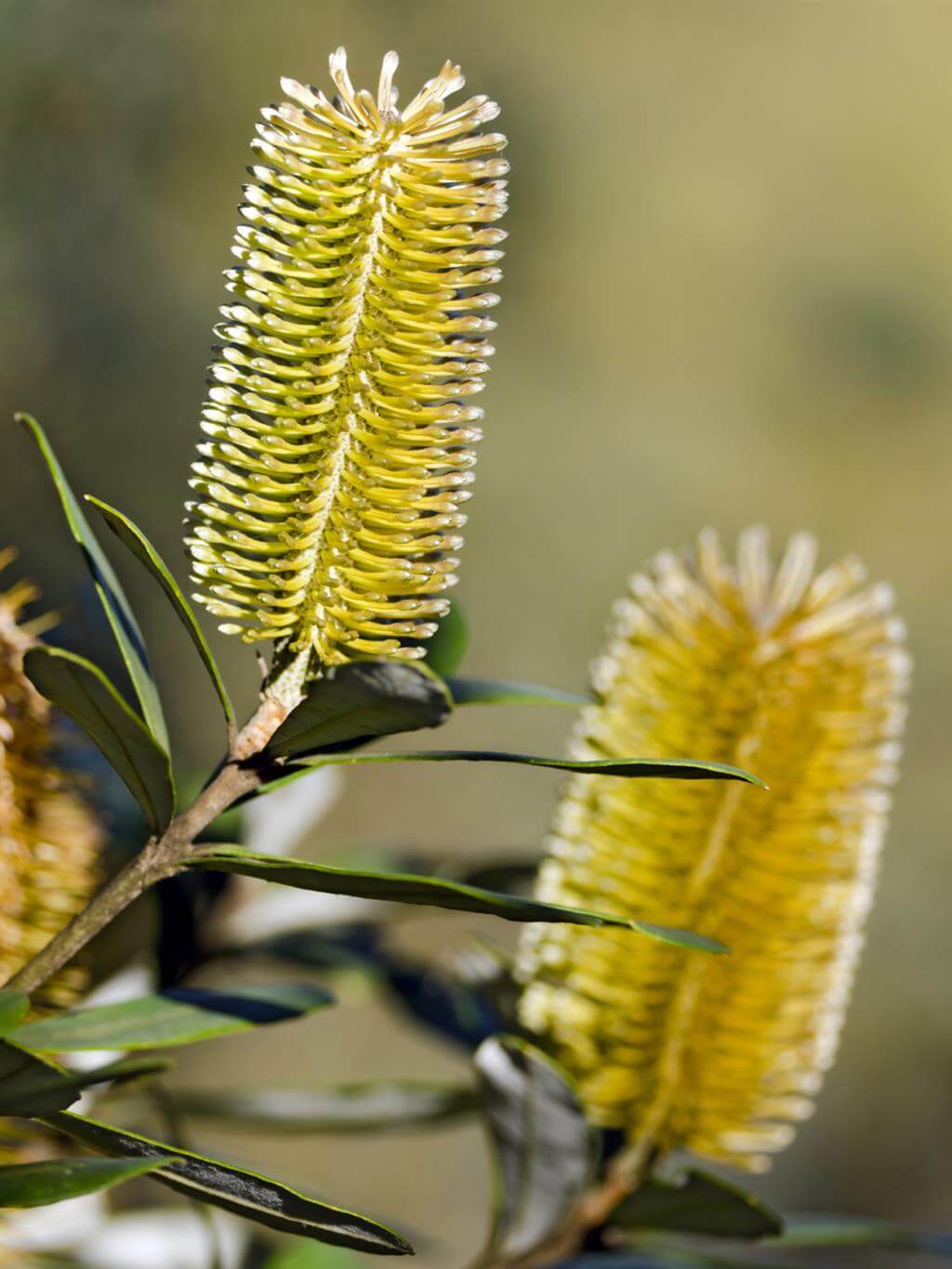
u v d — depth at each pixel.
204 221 3.67
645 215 5.80
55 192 3.43
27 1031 0.99
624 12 5.70
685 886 1.06
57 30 3.36
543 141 5.50
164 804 0.96
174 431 3.65
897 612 5.89
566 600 5.41
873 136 6.29
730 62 6.02
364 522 0.95
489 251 0.95
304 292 0.94
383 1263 1.67
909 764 5.54
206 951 1.26
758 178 6.05
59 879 1.03
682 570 1.09
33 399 3.42
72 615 1.13
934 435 6.12
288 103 0.94
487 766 4.89
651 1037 1.07
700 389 5.85
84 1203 1.15
